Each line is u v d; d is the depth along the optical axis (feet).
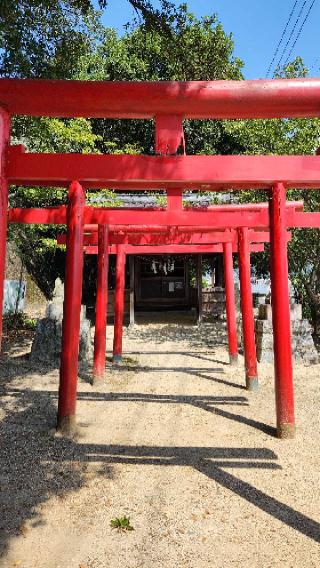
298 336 30.58
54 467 13.42
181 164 11.53
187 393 22.81
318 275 38.96
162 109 10.04
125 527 10.12
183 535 9.87
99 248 25.46
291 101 9.73
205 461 14.02
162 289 61.77
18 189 30.27
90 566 8.74
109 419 18.28
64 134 26.78
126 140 59.52
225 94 9.66
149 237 29.53
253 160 11.91
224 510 10.98
